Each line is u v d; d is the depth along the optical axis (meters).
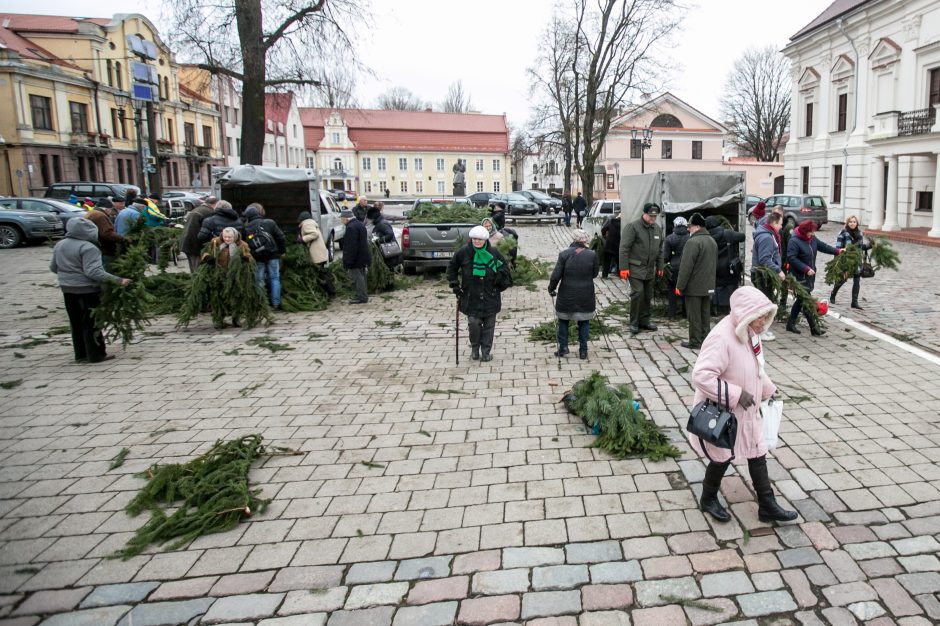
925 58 25.44
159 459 5.10
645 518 4.11
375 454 5.13
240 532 4.06
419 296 12.49
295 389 6.75
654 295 10.48
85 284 7.55
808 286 8.83
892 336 8.66
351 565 3.70
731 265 9.43
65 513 4.30
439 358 7.91
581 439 5.34
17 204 22.27
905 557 3.64
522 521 4.11
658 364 7.51
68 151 39.16
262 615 3.30
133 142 45.91
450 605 3.35
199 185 55.59
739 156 78.56
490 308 7.55
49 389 6.78
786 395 6.29
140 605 3.39
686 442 5.26
